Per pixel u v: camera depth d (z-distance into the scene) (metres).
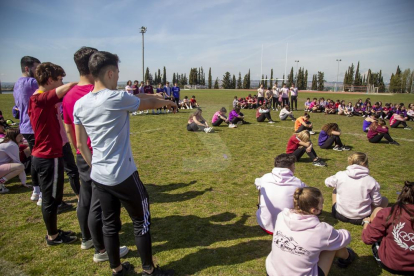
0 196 4.38
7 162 4.62
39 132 2.76
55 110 2.93
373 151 7.57
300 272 2.19
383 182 5.07
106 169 2.12
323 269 2.30
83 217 2.87
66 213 3.84
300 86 81.31
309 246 2.16
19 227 3.41
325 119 15.05
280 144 8.28
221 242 3.10
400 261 2.49
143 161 6.34
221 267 2.66
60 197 2.96
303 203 2.25
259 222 3.31
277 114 16.77
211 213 3.81
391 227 2.54
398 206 2.53
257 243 3.08
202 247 3.00
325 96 40.06
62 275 2.54
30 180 5.08
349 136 9.91
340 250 2.55
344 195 3.51
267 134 9.92
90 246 3.01
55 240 3.03
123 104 2.07
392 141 8.51
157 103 2.35
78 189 3.98
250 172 5.60
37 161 2.78
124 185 2.16
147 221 2.35
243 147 7.83
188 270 2.62
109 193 2.24
